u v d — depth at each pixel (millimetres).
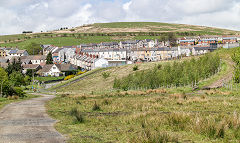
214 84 54719
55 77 128375
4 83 46281
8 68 121750
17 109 23141
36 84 109000
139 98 35844
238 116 13352
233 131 11062
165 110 20359
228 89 46281
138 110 21281
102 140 10555
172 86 62000
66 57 187875
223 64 78250
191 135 11008
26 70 141000
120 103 26844
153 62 115812
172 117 14102
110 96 43938
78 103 29484
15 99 38719
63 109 23625
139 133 11531
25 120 16031
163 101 27094
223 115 14703
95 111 21531
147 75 67062
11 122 15117
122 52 162125
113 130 12781
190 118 13664
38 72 140875
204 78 64188
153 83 63906
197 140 10227
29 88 92312
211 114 16422
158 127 12734
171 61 109062
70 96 46281
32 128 13094
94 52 169250
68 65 145375
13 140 10273
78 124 14633
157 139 9828
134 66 108938
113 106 23609
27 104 29562
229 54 92312
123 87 68688
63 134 11664
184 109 20547
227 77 60594
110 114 19328
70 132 12172
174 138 10023
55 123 14945
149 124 13445
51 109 23562
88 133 12016
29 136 11070
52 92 77938
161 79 63312
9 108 24031
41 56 176250
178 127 12375
